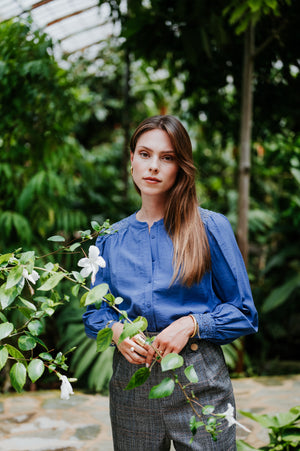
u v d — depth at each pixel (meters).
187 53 3.11
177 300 1.13
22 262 1.06
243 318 1.12
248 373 3.61
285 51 3.21
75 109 3.74
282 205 4.26
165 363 0.93
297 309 4.23
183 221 1.16
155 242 1.17
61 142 3.51
